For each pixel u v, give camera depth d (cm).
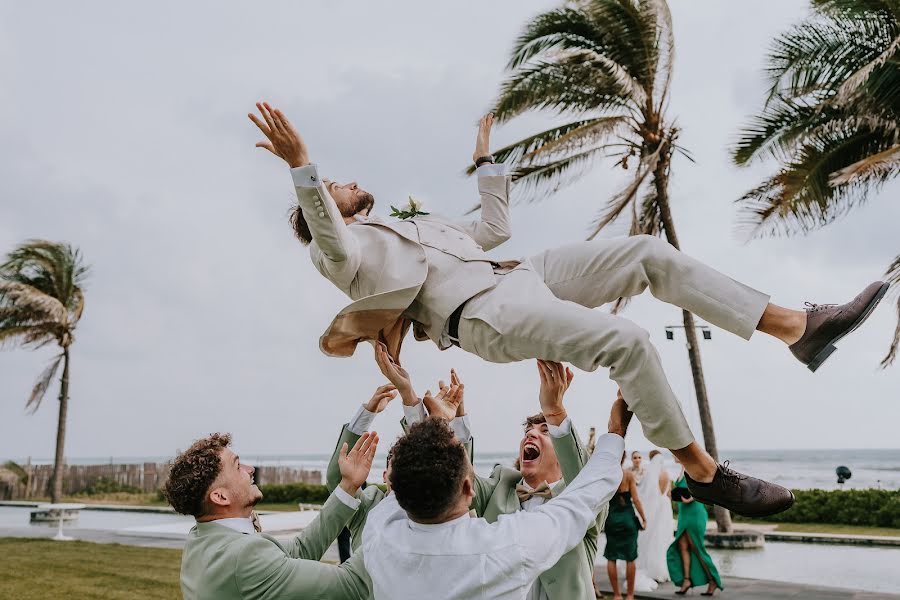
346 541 529
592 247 265
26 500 3384
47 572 995
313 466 9188
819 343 235
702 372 1502
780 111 1336
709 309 244
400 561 210
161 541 1478
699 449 236
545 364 261
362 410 336
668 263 250
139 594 836
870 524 1847
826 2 1216
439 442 212
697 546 936
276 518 1559
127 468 3566
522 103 1399
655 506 1061
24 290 2092
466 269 268
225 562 255
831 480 5266
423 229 283
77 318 2278
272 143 240
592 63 1391
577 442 270
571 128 1502
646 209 1596
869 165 1090
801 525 1889
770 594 927
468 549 205
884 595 918
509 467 356
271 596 251
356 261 264
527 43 1405
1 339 2109
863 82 1167
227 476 276
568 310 238
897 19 1191
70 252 2258
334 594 254
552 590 287
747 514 239
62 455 2228
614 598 888
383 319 275
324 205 244
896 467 8350
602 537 1351
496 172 315
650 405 228
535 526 210
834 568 1233
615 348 226
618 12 1380
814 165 1330
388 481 304
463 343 267
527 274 262
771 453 17712
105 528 1903
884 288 232
